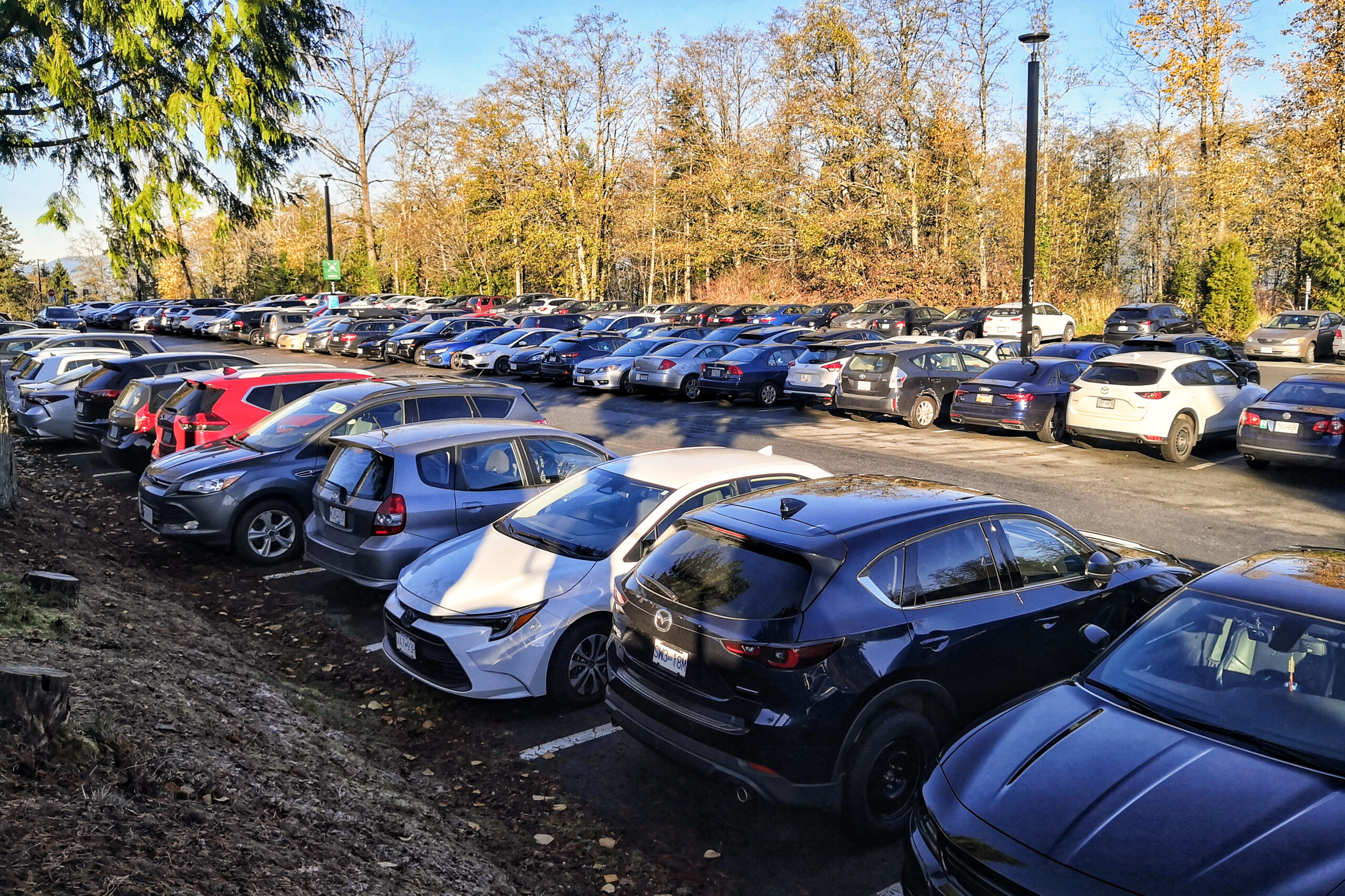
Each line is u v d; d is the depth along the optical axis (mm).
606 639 6062
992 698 4797
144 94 8531
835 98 44031
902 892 3811
